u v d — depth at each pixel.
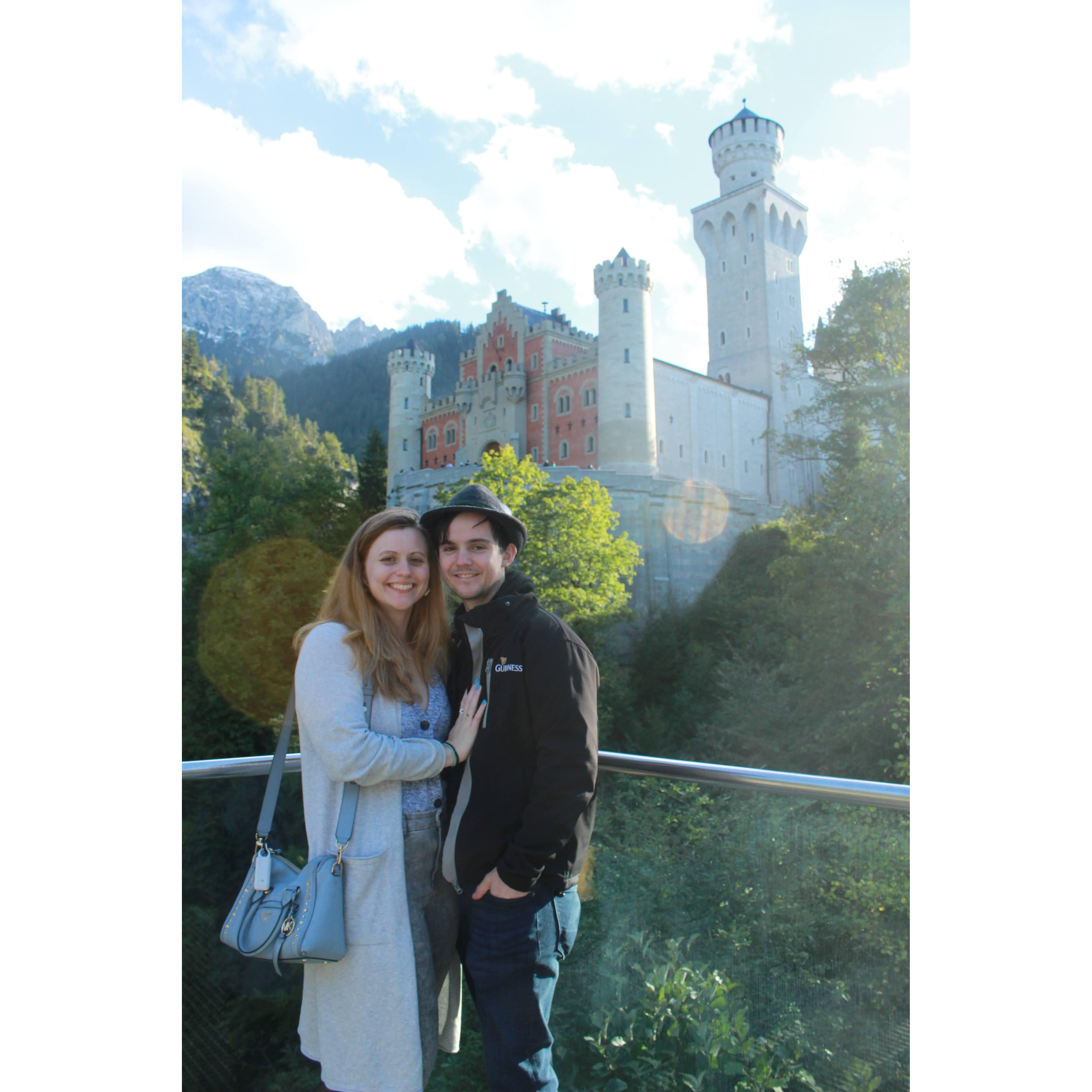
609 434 57.56
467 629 2.20
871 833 2.33
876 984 2.25
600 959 2.53
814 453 36.28
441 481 53.09
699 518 55.53
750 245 70.19
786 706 31.53
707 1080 2.30
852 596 29.33
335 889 1.91
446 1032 2.24
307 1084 2.65
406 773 1.96
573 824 1.92
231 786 2.82
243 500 50.34
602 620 42.69
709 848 2.45
